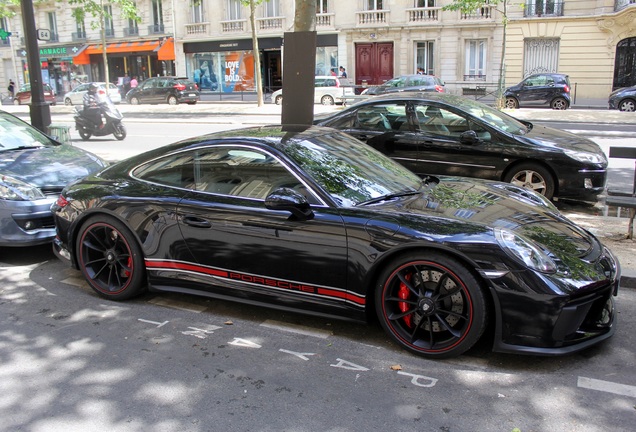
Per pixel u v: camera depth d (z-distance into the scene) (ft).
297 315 14.82
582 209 24.67
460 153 24.18
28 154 22.09
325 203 13.05
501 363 12.03
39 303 15.88
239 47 121.80
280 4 117.19
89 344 13.34
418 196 13.97
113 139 53.88
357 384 11.36
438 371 11.79
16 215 18.66
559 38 99.19
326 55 114.42
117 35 133.80
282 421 10.14
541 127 26.55
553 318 11.08
